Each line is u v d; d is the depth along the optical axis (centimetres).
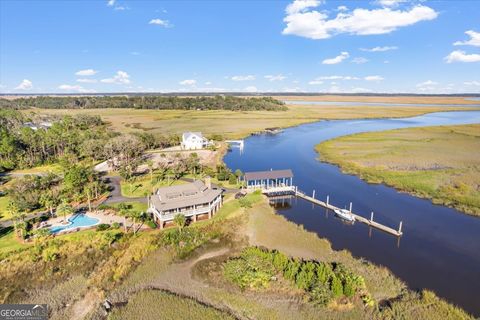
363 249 4316
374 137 12988
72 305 3216
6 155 8194
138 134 11050
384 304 3155
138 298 3262
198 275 3669
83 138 9825
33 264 3853
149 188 6500
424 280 3584
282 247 4316
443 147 10819
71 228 4669
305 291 3306
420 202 6141
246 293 3331
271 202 6234
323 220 5344
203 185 5425
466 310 3077
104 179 7106
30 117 15712
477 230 4922
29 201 5288
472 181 7106
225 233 4688
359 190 6875
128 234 4497
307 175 8044
